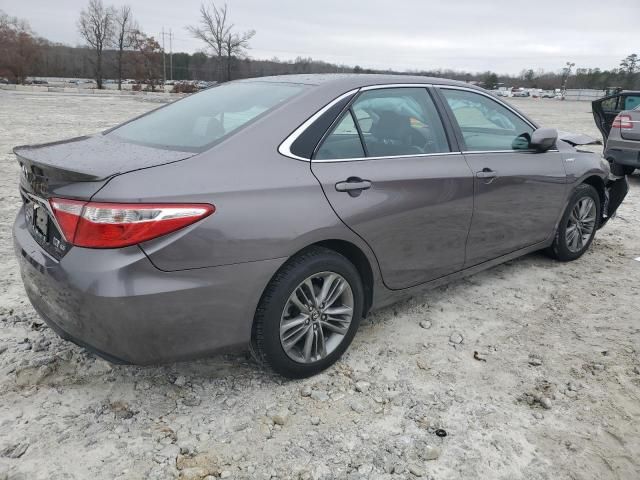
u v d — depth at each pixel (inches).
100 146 112.2
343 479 90.7
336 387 115.1
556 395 114.1
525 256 197.9
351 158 118.2
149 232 89.6
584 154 186.7
